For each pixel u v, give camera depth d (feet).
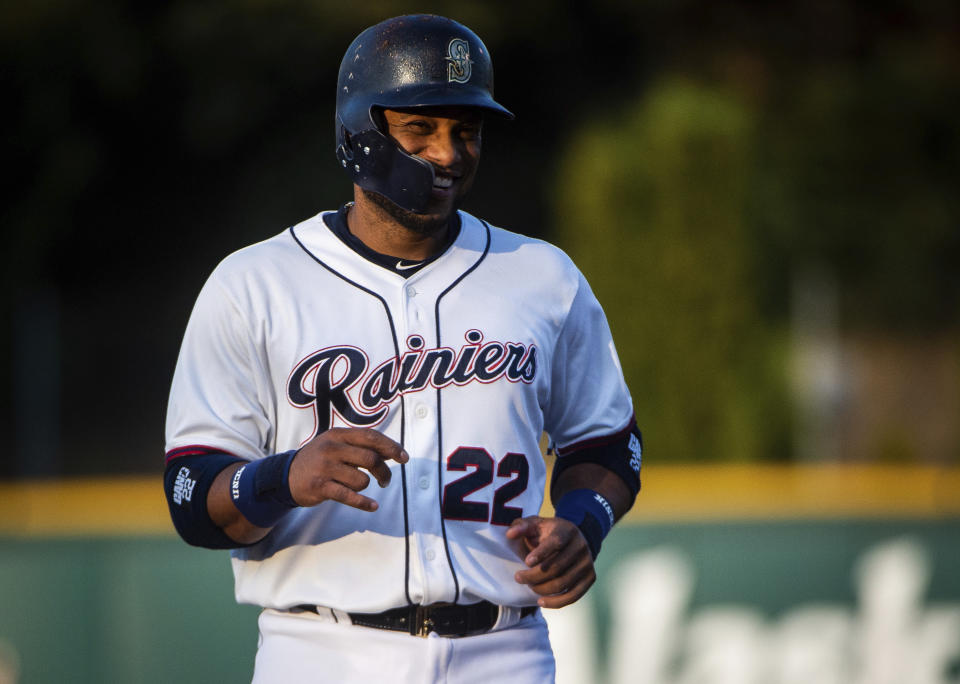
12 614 60.18
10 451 160.97
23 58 196.13
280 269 27.32
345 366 26.50
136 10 196.54
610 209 106.11
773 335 112.16
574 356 29.14
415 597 26.12
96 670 60.54
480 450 26.71
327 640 26.61
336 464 24.02
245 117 200.44
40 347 162.91
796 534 64.13
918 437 172.04
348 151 27.35
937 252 227.81
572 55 211.00
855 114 231.91
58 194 202.28
